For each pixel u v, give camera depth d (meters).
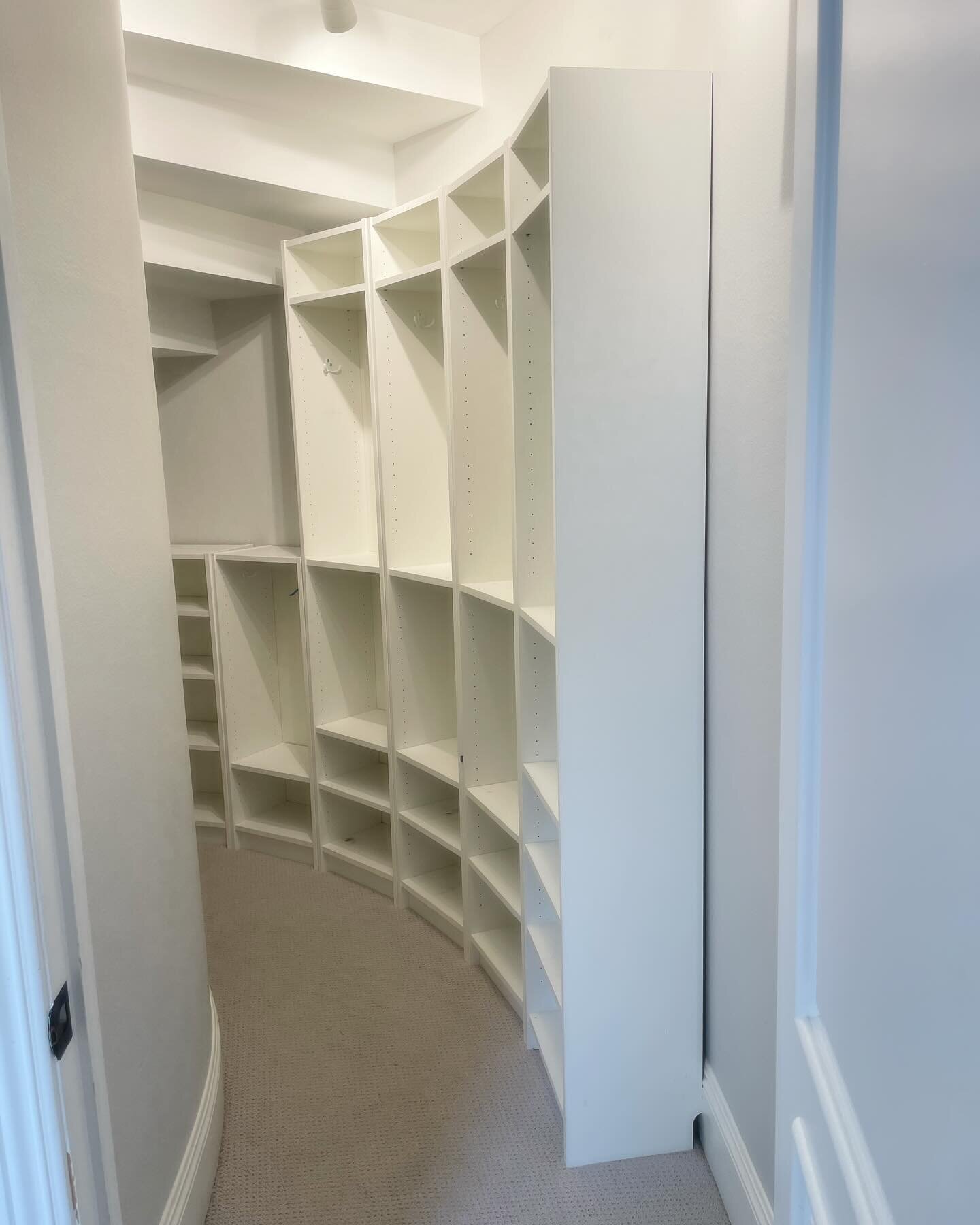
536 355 2.12
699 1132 2.08
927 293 0.55
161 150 2.60
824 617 0.79
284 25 2.43
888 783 0.63
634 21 2.05
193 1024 1.93
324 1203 1.90
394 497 2.98
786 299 1.44
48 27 1.36
